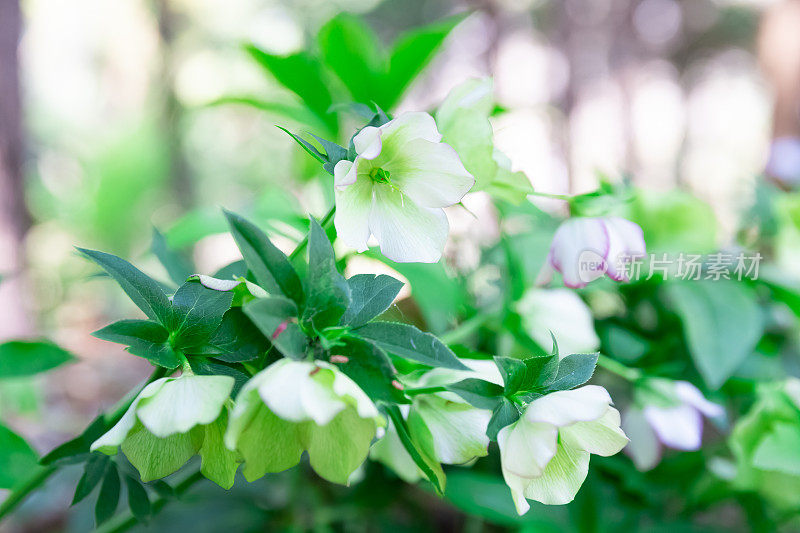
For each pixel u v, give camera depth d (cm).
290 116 65
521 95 475
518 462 40
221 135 635
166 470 41
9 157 234
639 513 63
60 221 425
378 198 44
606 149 504
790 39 182
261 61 64
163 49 570
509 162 50
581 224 49
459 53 434
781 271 65
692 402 56
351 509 69
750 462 57
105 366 265
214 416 38
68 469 76
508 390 42
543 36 491
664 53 609
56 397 220
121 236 422
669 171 592
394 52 63
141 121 499
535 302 57
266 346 42
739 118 625
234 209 60
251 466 39
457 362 39
